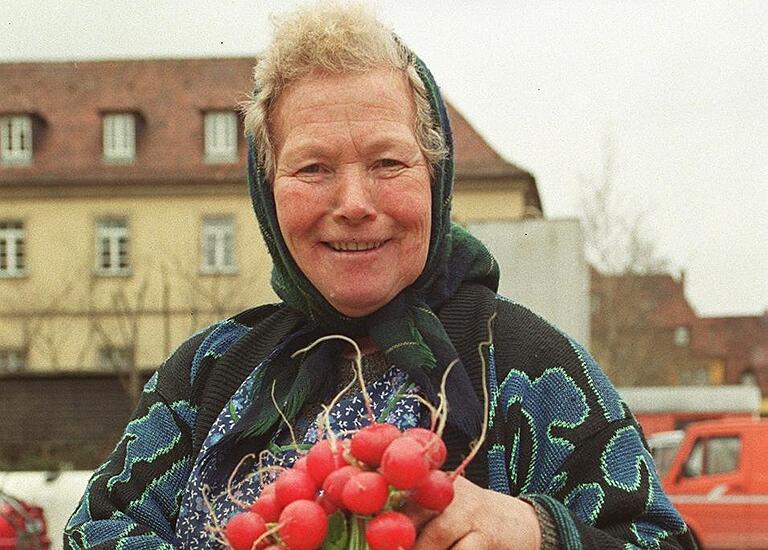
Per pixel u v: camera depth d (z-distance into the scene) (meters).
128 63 30.41
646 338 31.64
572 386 1.53
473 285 1.67
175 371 1.83
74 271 28.06
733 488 11.53
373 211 1.50
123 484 1.72
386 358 1.59
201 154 28.75
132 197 28.38
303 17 1.54
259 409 1.62
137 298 26.14
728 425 11.73
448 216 1.61
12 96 29.22
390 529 1.18
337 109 1.50
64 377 17.94
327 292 1.55
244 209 28.02
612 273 27.22
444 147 1.58
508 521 1.30
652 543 1.41
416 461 1.19
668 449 11.95
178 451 1.76
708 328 57.03
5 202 28.41
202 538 1.61
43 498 5.68
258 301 27.23
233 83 29.70
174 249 28.03
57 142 29.02
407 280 1.56
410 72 1.55
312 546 1.21
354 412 1.57
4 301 28.06
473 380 1.54
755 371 55.12
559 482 1.49
